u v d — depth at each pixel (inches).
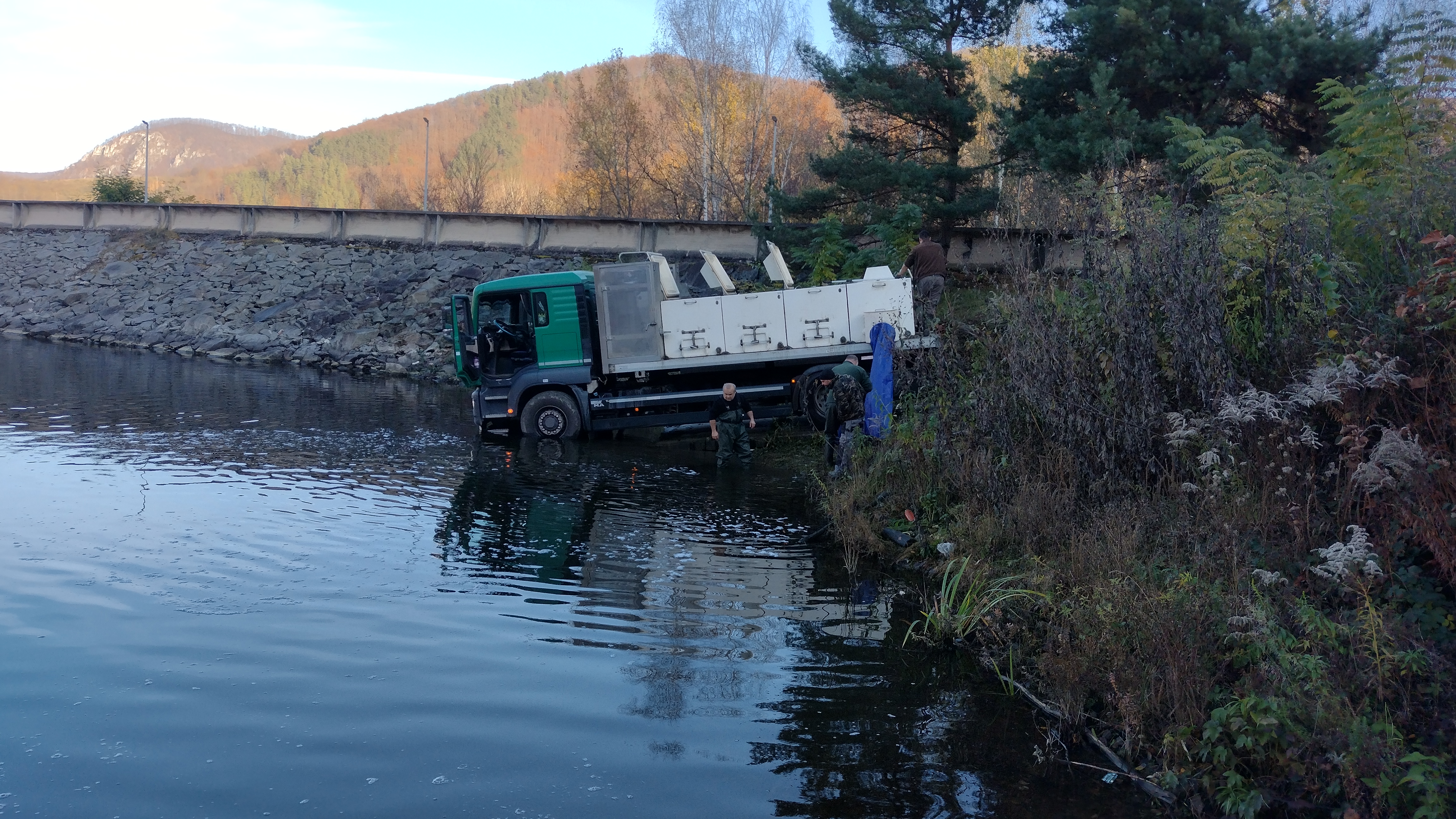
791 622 276.4
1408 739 177.5
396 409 674.2
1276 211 308.8
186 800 177.8
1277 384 265.1
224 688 225.3
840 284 557.9
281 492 421.7
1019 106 729.0
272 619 270.7
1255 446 259.9
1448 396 223.3
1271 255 285.9
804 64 805.9
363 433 578.2
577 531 370.6
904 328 520.4
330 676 233.0
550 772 190.1
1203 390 273.1
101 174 1691.7
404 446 541.0
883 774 192.1
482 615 276.8
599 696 224.5
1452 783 162.2
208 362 927.0
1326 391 225.9
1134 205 328.2
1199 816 177.2
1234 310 302.7
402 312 976.9
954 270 743.7
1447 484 206.7
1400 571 208.1
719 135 1558.8
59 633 256.5
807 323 560.4
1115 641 219.0
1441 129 330.6
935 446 367.6
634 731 207.6
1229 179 361.1
